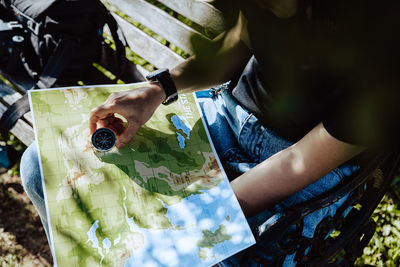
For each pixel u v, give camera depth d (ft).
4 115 6.50
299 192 4.08
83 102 4.52
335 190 4.06
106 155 4.12
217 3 5.10
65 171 3.92
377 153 4.08
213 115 4.85
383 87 3.08
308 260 4.19
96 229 3.61
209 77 4.68
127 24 7.48
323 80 3.56
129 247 3.56
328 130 3.38
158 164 4.19
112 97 4.28
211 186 4.06
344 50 3.29
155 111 4.71
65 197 3.76
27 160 4.37
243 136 4.51
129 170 4.06
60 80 7.57
